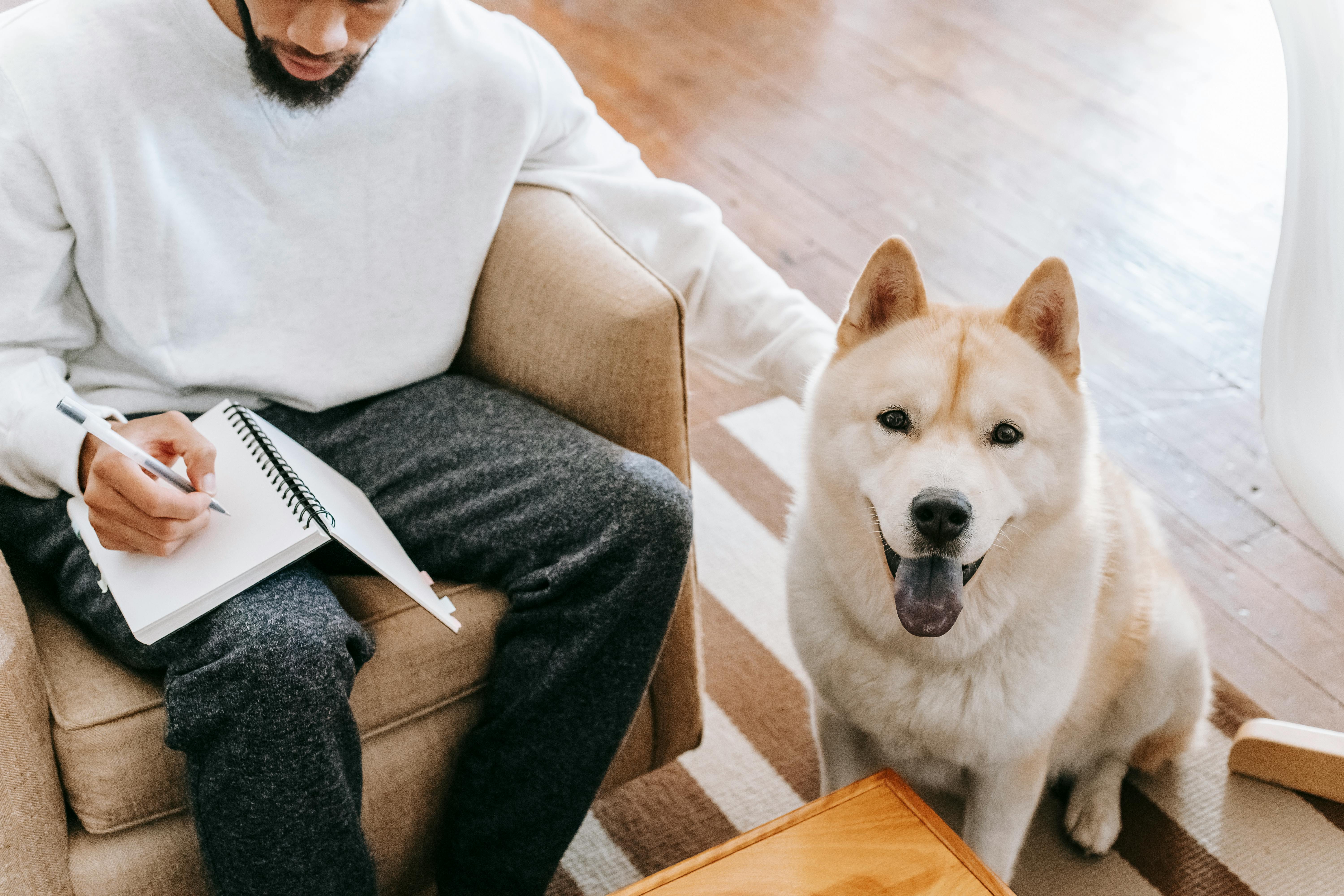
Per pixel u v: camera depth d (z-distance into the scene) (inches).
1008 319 43.4
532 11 134.5
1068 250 98.3
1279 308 50.3
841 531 45.2
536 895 49.7
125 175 44.6
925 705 45.8
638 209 56.3
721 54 127.3
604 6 136.4
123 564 40.4
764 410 85.4
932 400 41.5
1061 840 56.6
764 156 110.7
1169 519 75.1
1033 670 44.7
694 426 83.9
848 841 36.6
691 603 51.2
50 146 42.9
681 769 60.2
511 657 44.9
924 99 119.6
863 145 112.5
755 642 67.3
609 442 47.7
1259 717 62.6
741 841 36.6
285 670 37.5
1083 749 55.6
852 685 47.4
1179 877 54.9
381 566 40.2
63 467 41.4
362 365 51.0
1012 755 46.6
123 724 39.1
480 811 46.5
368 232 50.1
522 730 45.3
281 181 47.9
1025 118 116.2
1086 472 43.8
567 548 44.7
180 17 44.3
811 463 45.8
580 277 49.8
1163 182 106.7
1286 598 70.0
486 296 53.3
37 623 43.7
